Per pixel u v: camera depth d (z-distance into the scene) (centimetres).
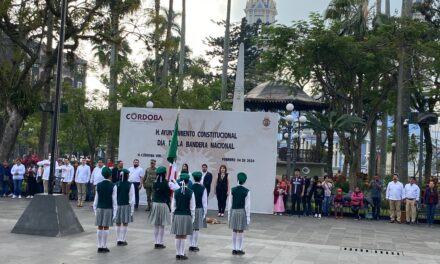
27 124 5338
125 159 2375
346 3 3155
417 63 2897
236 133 2286
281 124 3659
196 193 1304
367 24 3148
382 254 1427
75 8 2752
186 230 1194
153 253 1262
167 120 2345
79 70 4400
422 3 3412
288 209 2342
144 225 1752
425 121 2206
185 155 2312
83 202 2317
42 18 2769
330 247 1500
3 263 1078
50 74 2905
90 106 3888
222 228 1773
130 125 2375
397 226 2098
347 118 2873
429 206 2175
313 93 3484
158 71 4756
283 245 1488
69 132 4559
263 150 2270
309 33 2869
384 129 3812
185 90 4022
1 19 2723
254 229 1798
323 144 3825
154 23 2892
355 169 2948
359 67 2853
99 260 1150
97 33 2855
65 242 1361
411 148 5366
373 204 2278
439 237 1836
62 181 2356
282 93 3491
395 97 3177
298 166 3491
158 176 1321
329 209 2320
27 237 1411
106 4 2788
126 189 1336
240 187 1302
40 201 1480
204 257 1242
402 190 2208
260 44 3055
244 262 1202
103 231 1245
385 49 2812
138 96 3609
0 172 2566
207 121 2305
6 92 2811
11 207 2095
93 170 2450
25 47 2786
